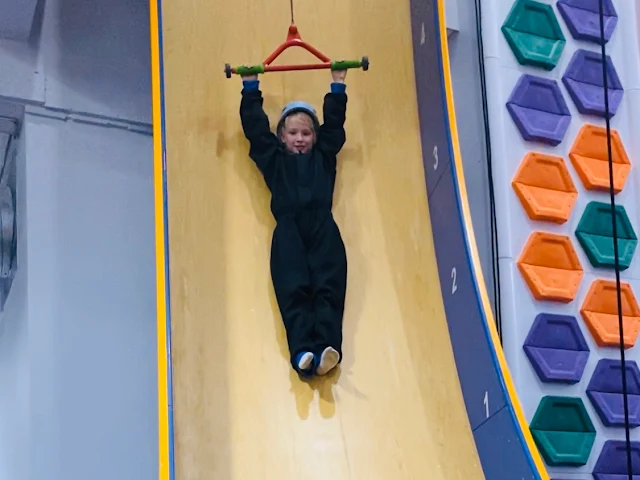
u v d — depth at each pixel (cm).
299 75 315
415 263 290
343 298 271
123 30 344
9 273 360
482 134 357
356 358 271
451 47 371
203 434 250
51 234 311
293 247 271
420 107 313
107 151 330
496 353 246
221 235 283
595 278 353
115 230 323
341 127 290
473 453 259
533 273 337
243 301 274
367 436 259
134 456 304
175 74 304
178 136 295
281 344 269
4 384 384
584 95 370
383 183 302
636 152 374
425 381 271
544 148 357
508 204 343
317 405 261
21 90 316
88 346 306
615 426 338
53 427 293
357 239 291
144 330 318
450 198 277
